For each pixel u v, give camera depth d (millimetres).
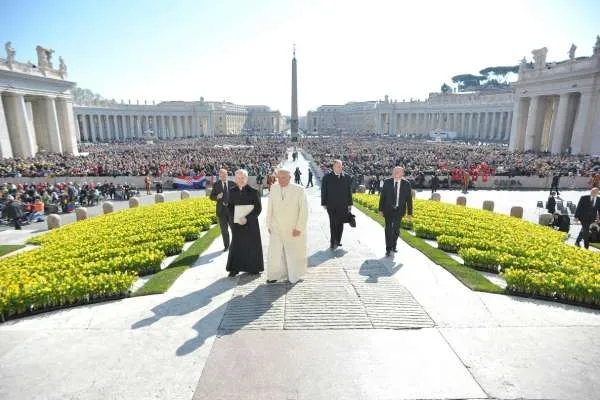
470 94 133000
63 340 5410
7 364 4801
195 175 35312
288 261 7539
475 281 7684
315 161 47312
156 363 4777
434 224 13328
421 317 6012
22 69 53188
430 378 4441
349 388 4254
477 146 81750
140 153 60750
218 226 14547
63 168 39406
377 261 9172
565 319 6012
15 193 23953
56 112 62312
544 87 58531
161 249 10430
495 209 23375
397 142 100562
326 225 13977
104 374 4566
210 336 5445
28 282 7246
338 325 5730
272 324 5789
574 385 4316
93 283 6996
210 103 156625
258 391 4207
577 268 8117
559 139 55812
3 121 49250
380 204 9797
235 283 7707
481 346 5164
